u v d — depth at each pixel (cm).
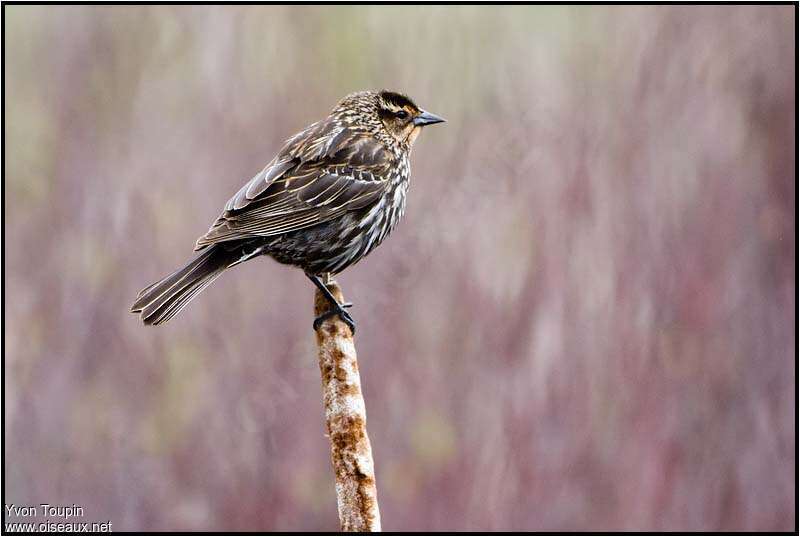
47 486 1294
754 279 1348
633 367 1294
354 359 539
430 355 1288
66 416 1321
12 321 1341
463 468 1271
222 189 1351
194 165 1367
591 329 1297
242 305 1322
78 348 1335
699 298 1314
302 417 1301
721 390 1310
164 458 1300
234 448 1296
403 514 1264
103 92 1424
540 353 1283
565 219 1314
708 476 1298
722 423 1308
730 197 1351
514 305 1291
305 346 1309
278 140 1358
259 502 1287
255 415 1296
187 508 1289
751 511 1292
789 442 1316
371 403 1292
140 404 1321
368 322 1297
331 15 1402
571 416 1275
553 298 1292
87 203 1378
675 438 1289
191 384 1315
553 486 1266
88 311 1341
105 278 1354
